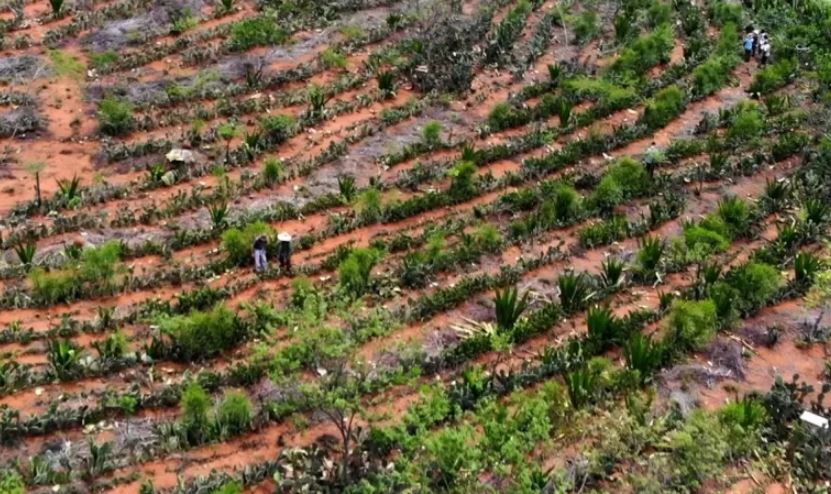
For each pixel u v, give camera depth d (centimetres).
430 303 1291
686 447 1063
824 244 1503
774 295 1362
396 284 1340
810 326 1316
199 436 1070
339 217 1465
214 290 1293
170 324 1198
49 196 1473
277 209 1473
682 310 1248
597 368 1155
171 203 1473
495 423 1041
